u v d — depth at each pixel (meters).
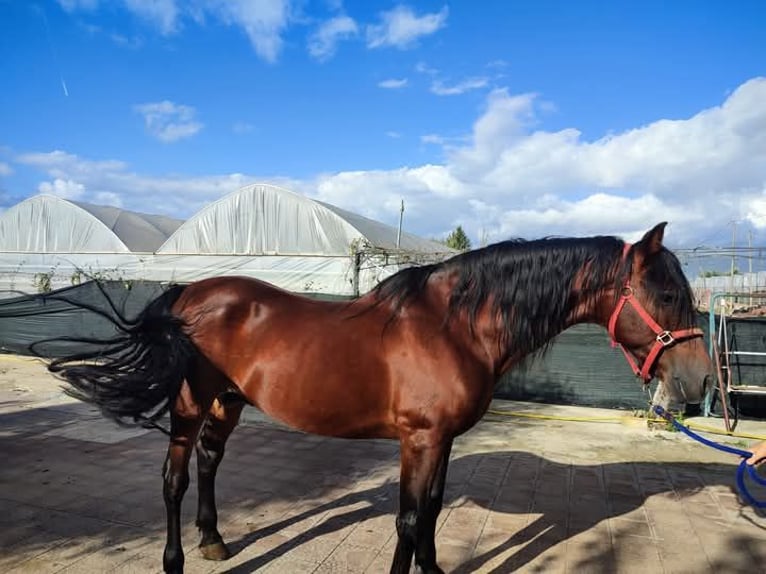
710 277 9.94
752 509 3.93
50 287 12.64
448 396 2.37
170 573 2.72
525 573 2.96
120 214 16.23
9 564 2.90
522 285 2.53
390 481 4.35
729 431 6.29
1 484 4.08
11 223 15.14
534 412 7.36
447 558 3.10
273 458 4.92
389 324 2.53
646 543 3.36
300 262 10.43
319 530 3.41
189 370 2.78
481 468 4.80
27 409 6.66
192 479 4.29
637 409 7.52
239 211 11.95
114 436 5.46
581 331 7.84
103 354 2.81
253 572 2.89
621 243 2.58
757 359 7.23
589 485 4.40
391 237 13.46
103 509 3.64
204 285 3.00
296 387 2.57
